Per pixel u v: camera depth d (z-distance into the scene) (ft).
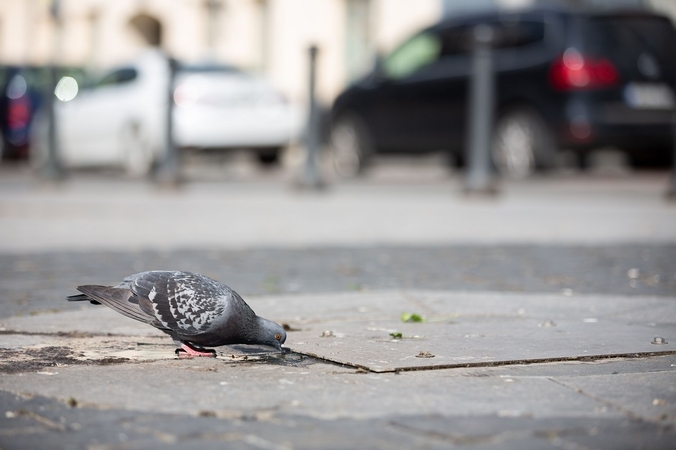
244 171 85.25
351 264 31.50
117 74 77.71
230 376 16.20
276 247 35.55
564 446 12.32
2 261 31.55
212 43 121.60
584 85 57.26
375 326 20.98
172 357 17.84
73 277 28.40
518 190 58.44
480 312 22.81
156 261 31.73
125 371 16.62
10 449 12.24
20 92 90.53
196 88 72.18
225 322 16.83
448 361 17.07
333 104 74.08
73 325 21.21
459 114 64.59
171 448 12.27
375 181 70.13
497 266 31.01
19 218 45.27
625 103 57.47
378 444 12.40
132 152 74.59
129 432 12.94
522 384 15.55
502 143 61.26
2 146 90.79
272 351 18.28
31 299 24.91
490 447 12.28
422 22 92.07
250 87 73.10
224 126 72.08
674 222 43.47
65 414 13.76
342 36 101.86
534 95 59.00
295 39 107.14
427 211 49.01
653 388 15.23
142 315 16.80
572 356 17.57
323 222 44.42
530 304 23.85
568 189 58.39
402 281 28.14
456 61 65.10
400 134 68.64
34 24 156.56
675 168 51.62
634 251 34.24
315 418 13.58
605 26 58.03
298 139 74.49
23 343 19.22
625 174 69.10
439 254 33.86
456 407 14.12
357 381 15.80
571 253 33.86
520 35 60.54
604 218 45.16
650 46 58.34
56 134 69.31
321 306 23.65
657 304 23.72
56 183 68.33
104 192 62.28
